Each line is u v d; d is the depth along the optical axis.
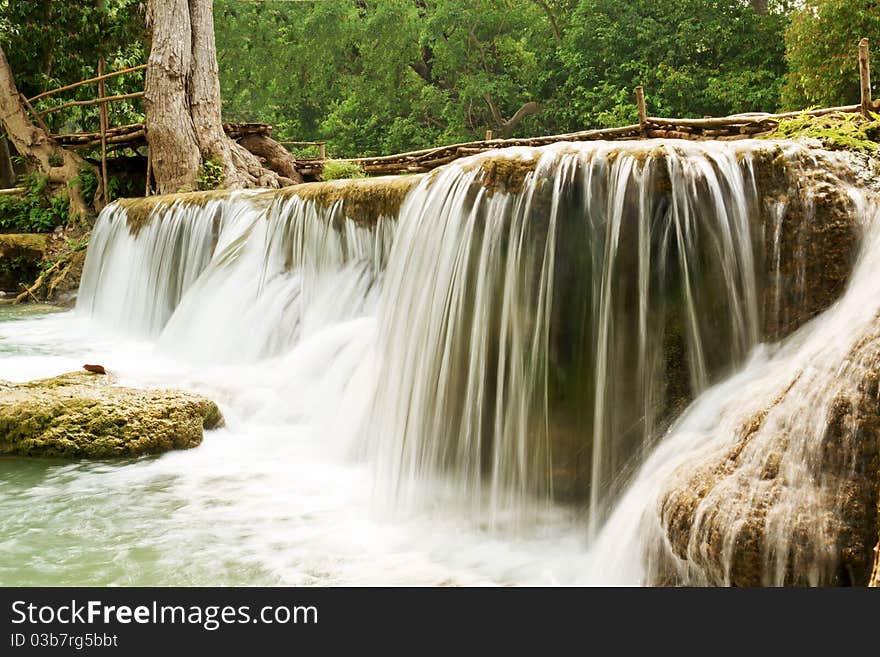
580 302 4.93
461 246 5.45
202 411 6.39
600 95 30.17
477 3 34.78
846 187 4.62
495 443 5.14
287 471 5.71
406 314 5.83
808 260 4.55
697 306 4.74
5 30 18.88
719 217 4.73
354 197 8.20
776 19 28.16
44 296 15.16
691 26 28.59
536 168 5.17
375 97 37.53
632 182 4.83
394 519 4.88
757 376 4.39
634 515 3.83
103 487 5.31
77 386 6.60
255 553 4.33
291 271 9.02
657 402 4.70
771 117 8.41
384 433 5.71
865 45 6.68
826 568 2.96
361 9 38.31
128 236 12.70
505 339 5.15
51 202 17.41
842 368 3.33
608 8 30.44
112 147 17.80
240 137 17.61
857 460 3.08
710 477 3.37
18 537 4.50
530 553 4.40
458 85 36.44
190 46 16.11
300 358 7.43
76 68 20.22
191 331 9.57
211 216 10.80
